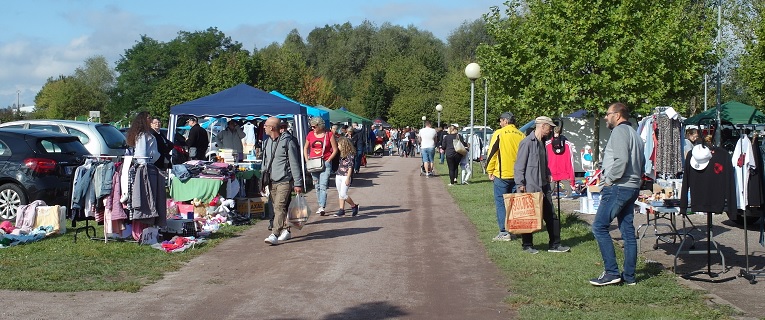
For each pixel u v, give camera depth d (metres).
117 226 10.05
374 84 79.75
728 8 28.53
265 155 10.70
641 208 10.38
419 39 96.56
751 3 28.66
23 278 7.74
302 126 18.03
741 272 8.09
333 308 6.75
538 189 9.59
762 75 25.09
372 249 10.04
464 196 17.84
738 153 8.26
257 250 9.95
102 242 10.16
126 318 6.31
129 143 9.91
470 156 22.66
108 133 16.25
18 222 11.08
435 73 80.12
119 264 8.70
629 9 18.80
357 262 9.05
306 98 64.12
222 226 12.10
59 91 83.88
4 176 12.79
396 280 7.99
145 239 9.95
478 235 11.38
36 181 12.77
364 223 12.86
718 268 8.62
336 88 92.44
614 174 7.47
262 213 13.41
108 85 93.19
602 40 19.12
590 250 9.75
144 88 76.44
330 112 33.69
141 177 9.81
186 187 12.59
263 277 8.12
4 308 6.57
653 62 18.56
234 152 16.47
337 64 97.62
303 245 10.38
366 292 7.41
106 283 7.62
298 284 7.77
